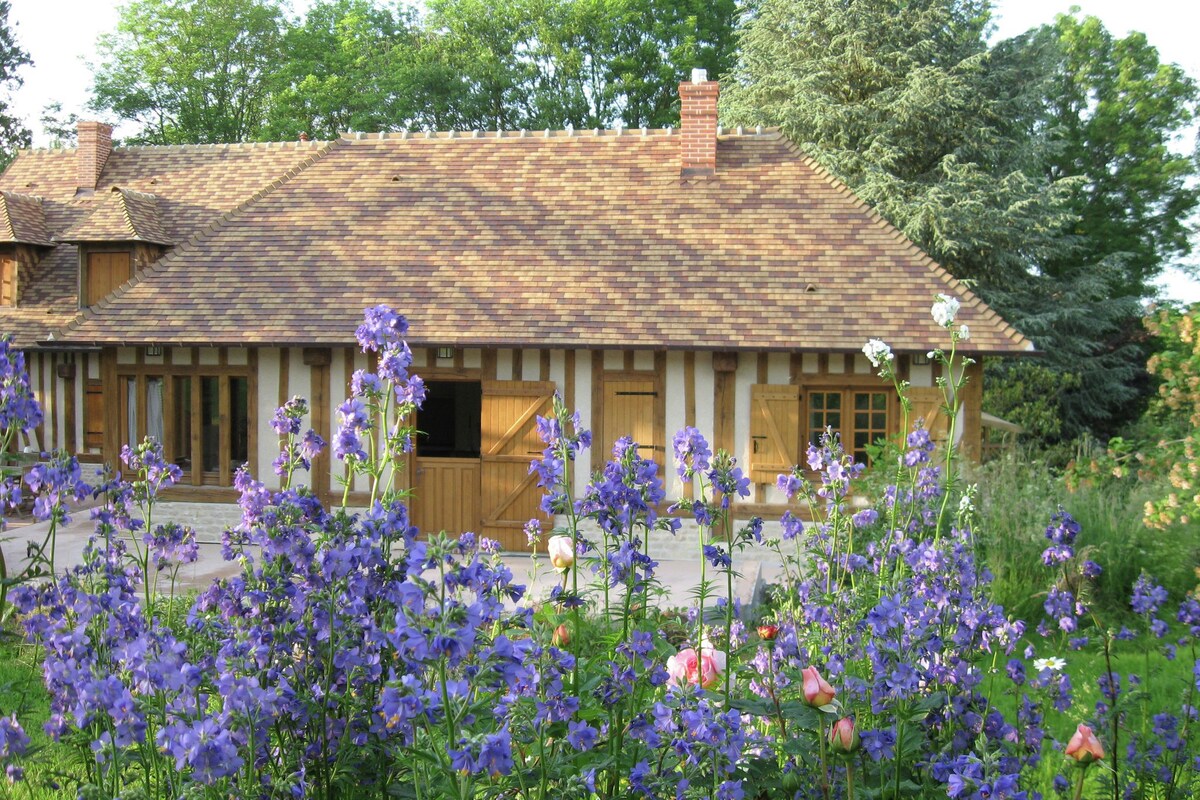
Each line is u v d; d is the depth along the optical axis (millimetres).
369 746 3197
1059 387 25250
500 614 2865
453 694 2869
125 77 35594
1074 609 4973
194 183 21109
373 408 4273
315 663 3266
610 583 3977
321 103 34125
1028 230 25797
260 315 15062
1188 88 33938
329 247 16234
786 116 26969
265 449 15172
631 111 35312
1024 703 4117
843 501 4824
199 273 15953
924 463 5285
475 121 35375
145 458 4738
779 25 28578
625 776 3434
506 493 14898
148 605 4402
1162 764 4301
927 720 3635
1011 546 10883
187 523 15344
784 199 16578
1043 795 4332
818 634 4355
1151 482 12820
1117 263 28578
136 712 2836
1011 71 26750
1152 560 10992
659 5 35562
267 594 3312
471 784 2699
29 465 4098
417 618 2562
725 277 15234
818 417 14562
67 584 3504
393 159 18109
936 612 3758
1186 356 11422
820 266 15352
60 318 19391
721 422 14555
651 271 15406
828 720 3107
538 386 14758
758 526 4012
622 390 14711
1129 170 33594
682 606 9547
